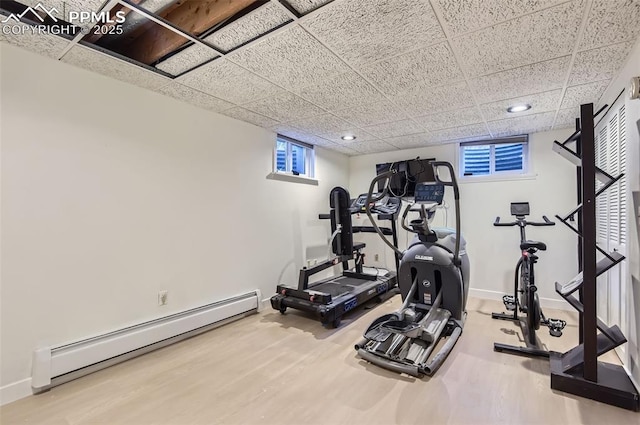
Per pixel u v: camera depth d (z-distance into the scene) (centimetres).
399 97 279
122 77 241
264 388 207
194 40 191
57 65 214
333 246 417
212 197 318
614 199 238
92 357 221
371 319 342
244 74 236
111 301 240
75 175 222
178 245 287
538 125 360
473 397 196
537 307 261
